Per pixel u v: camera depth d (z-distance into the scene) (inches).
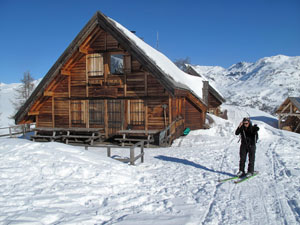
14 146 297.0
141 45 573.0
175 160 383.2
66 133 623.2
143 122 564.4
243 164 285.3
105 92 583.8
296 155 397.7
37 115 651.5
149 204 206.2
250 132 282.8
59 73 600.7
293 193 229.1
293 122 1245.1
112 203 205.3
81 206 195.8
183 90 594.2
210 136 613.3
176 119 610.5
